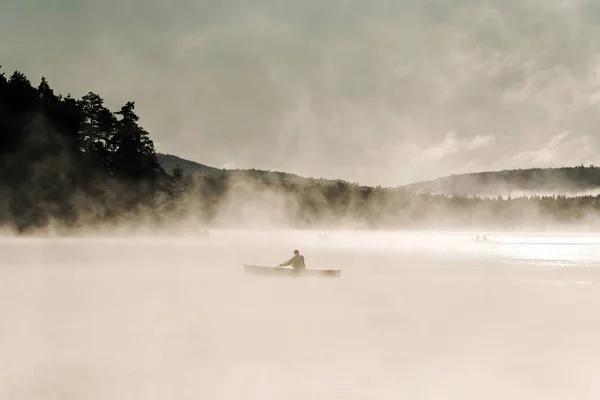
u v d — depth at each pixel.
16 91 91.62
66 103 99.50
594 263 55.66
